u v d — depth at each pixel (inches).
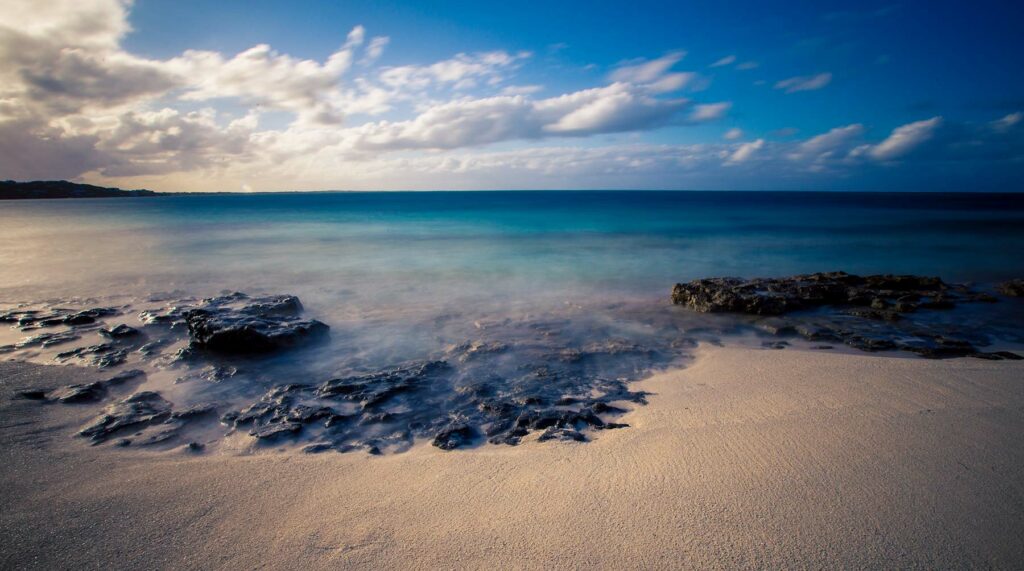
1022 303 539.8
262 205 3700.8
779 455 190.7
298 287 625.3
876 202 3767.2
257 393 294.0
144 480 189.0
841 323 455.8
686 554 135.4
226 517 163.0
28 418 248.8
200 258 869.8
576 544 141.4
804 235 1259.2
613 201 3971.5
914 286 617.3
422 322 458.3
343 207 3132.4
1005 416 223.8
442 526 153.9
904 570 127.0
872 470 176.2
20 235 1312.7
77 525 158.6
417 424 250.1
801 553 134.2
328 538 149.6
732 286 547.2
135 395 281.7
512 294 585.3
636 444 210.1
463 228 1461.6
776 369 318.3
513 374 322.3
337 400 278.8
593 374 322.3
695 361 349.4
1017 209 2652.6
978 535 139.3
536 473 188.1
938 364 318.7
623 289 619.5
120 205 4020.7
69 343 395.5
